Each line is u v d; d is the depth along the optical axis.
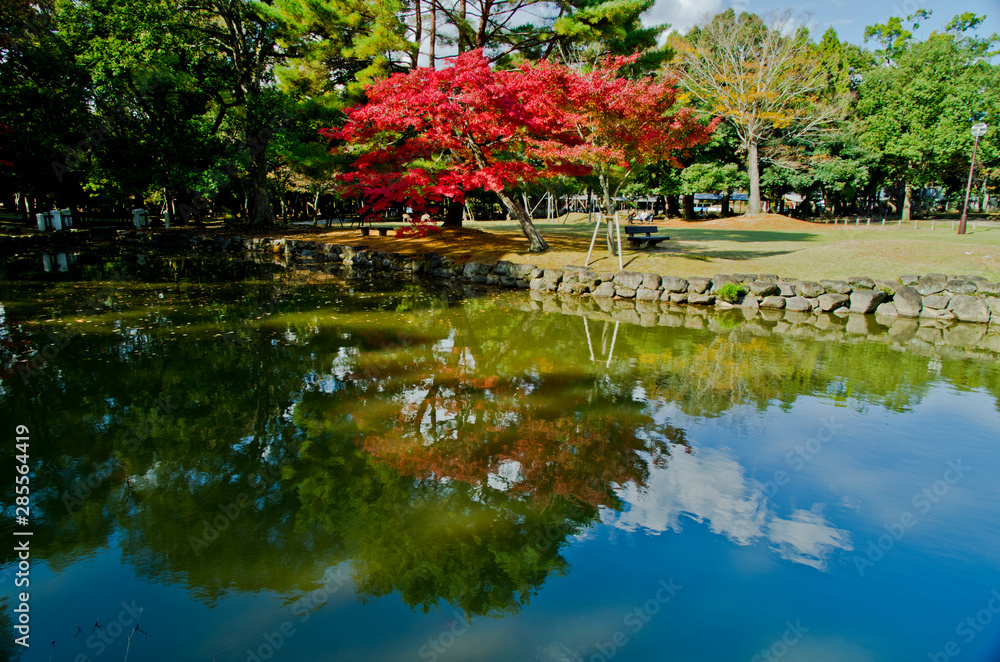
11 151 17.56
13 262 15.34
